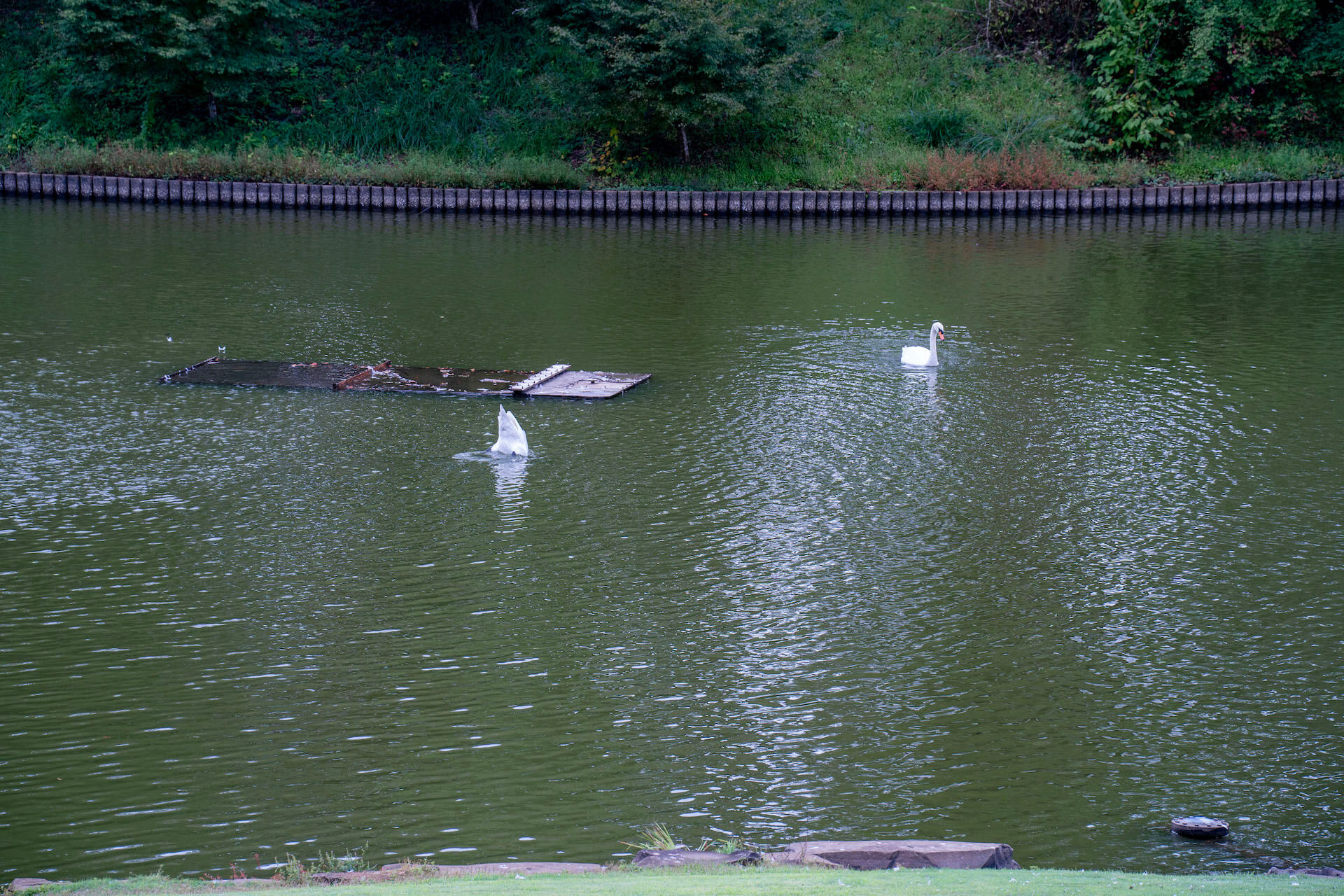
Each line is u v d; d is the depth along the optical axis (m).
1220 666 12.56
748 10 45.31
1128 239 38.66
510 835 9.60
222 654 12.59
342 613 13.55
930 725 11.44
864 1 52.09
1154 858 9.37
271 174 43.94
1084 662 12.66
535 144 45.56
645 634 13.19
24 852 9.31
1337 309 28.52
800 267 33.97
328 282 31.03
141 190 44.00
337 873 8.38
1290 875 8.09
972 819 9.94
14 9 50.53
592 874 8.05
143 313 27.45
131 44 43.47
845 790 10.34
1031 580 14.56
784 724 11.42
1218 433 19.83
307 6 47.62
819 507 16.75
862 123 47.09
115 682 11.98
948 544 15.59
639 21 42.84
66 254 33.84
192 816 9.84
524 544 15.47
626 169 45.00
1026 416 20.78
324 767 10.60
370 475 17.81
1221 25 45.44
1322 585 14.39
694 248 36.84
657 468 18.25
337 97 47.41
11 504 16.45
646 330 26.77
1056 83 48.25
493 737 11.12
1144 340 25.80
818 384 22.75
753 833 9.68
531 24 48.25
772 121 46.22
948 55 49.66
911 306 29.28
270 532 15.71
